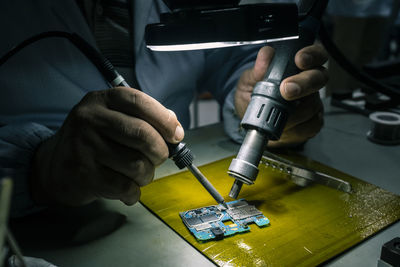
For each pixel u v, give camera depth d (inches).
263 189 27.6
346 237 21.9
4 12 30.4
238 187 24.1
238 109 35.7
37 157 25.0
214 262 19.8
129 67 35.1
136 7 33.2
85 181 22.2
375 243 21.6
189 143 35.7
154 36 18.5
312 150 34.2
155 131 21.8
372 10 82.6
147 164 22.4
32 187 24.5
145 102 21.8
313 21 26.0
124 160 21.5
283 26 17.6
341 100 44.5
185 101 41.9
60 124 33.3
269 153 31.9
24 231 22.5
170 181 28.5
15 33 30.9
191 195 26.6
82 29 31.8
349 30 91.4
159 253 20.7
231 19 16.9
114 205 25.4
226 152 33.9
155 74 36.2
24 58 31.2
